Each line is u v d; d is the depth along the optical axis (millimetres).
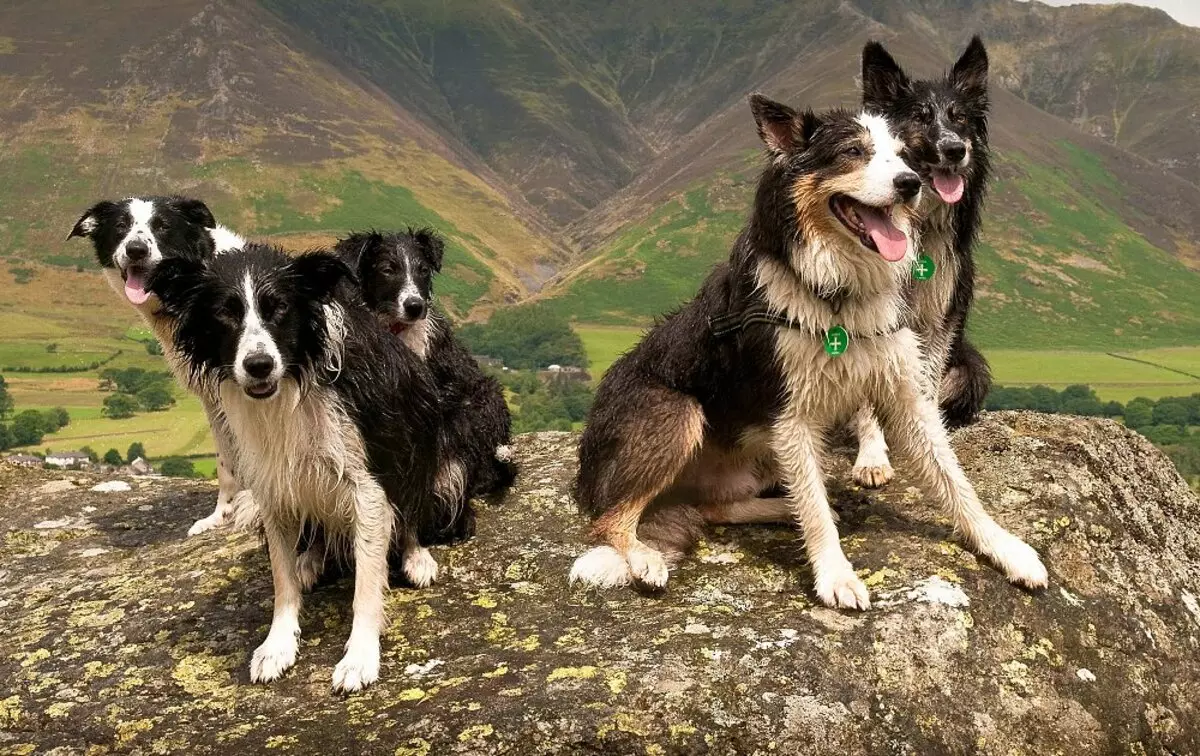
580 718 1739
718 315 2088
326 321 1936
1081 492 2203
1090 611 1978
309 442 1929
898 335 2021
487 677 1837
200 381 2189
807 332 1986
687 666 1812
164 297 1941
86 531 2676
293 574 2008
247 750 1750
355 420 1945
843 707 1777
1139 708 1902
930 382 2107
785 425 2039
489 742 1722
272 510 1976
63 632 2074
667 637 1885
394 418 2002
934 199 2346
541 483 2557
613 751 1720
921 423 2041
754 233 2062
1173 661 1991
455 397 2461
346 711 1809
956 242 2410
